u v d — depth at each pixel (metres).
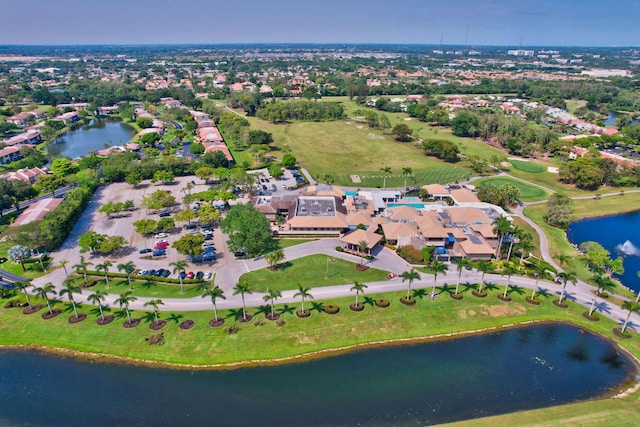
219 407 79.50
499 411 79.44
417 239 139.25
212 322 101.38
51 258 133.12
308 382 85.75
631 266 138.00
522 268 127.94
